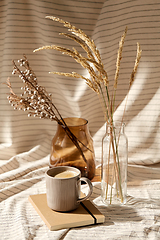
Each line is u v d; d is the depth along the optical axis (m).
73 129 1.43
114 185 1.36
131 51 1.62
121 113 1.67
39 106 1.39
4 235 1.24
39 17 1.62
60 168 1.35
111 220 1.30
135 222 1.29
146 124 1.65
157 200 1.40
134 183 1.50
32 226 1.26
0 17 1.63
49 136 1.75
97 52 1.27
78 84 1.68
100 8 1.61
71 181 1.28
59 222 1.26
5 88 1.67
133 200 1.39
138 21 1.59
